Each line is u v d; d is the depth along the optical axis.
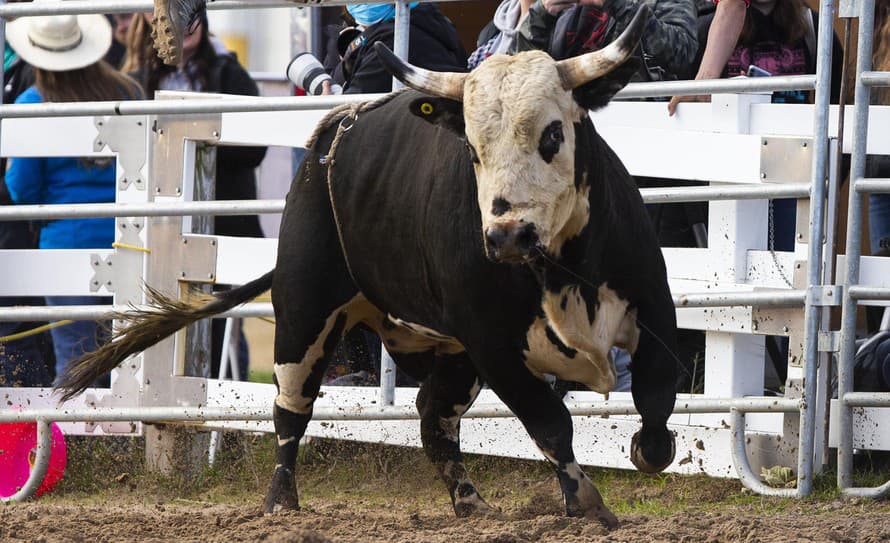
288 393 19.80
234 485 24.05
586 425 22.36
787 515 18.59
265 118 23.58
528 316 16.06
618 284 16.20
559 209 14.85
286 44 32.75
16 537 17.20
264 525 17.70
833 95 24.52
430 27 23.84
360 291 19.48
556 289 15.74
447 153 16.73
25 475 25.00
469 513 19.08
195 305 20.66
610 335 16.27
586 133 15.37
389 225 17.98
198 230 24.80
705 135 21.36
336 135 19.06
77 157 26.92
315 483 23.73
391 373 22.47
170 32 21.44
